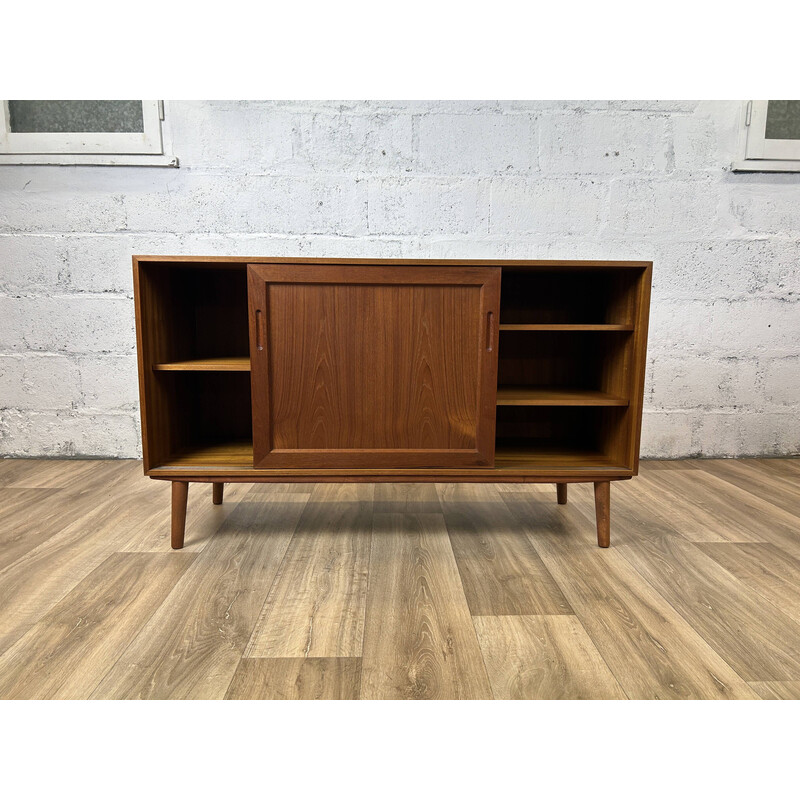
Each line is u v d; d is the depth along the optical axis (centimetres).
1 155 186
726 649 93
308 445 128
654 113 191
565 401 132
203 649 92
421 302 125
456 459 129
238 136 189
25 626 98
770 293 202
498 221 195
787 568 123
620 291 137
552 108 190
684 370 205
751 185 196
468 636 96
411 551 131
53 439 202
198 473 129
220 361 138
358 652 91
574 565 124
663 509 158
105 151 187
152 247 193
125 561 124
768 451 209
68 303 195
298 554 129
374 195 193
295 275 122
